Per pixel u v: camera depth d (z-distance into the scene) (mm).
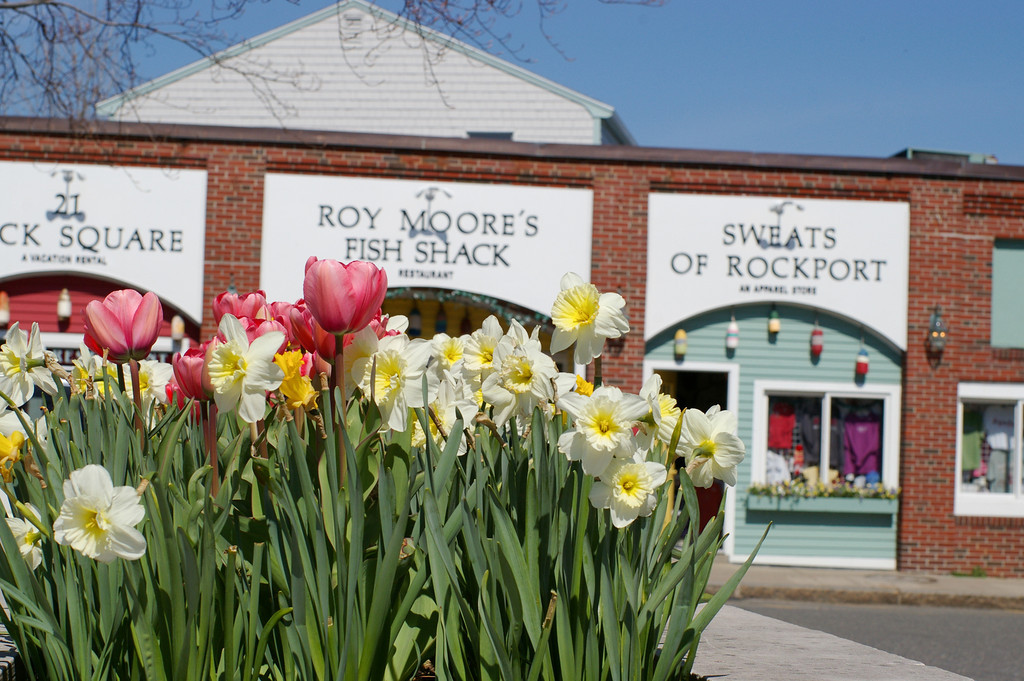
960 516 12180
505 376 2166
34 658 2279
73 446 2254
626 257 12109
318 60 22625
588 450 1976
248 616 2088
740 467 12312
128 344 2355
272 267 11922
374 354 2156
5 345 2467
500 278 12109
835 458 12367
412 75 22672
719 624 4258
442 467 2133
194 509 2002
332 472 2096
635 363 12039
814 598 10703
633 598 2057
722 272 12180
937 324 12172
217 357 2055
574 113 22625
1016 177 12328
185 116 22328
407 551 2115
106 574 2096
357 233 12016
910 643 8094
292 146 11969
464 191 12117
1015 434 12422
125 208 11828
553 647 2111
